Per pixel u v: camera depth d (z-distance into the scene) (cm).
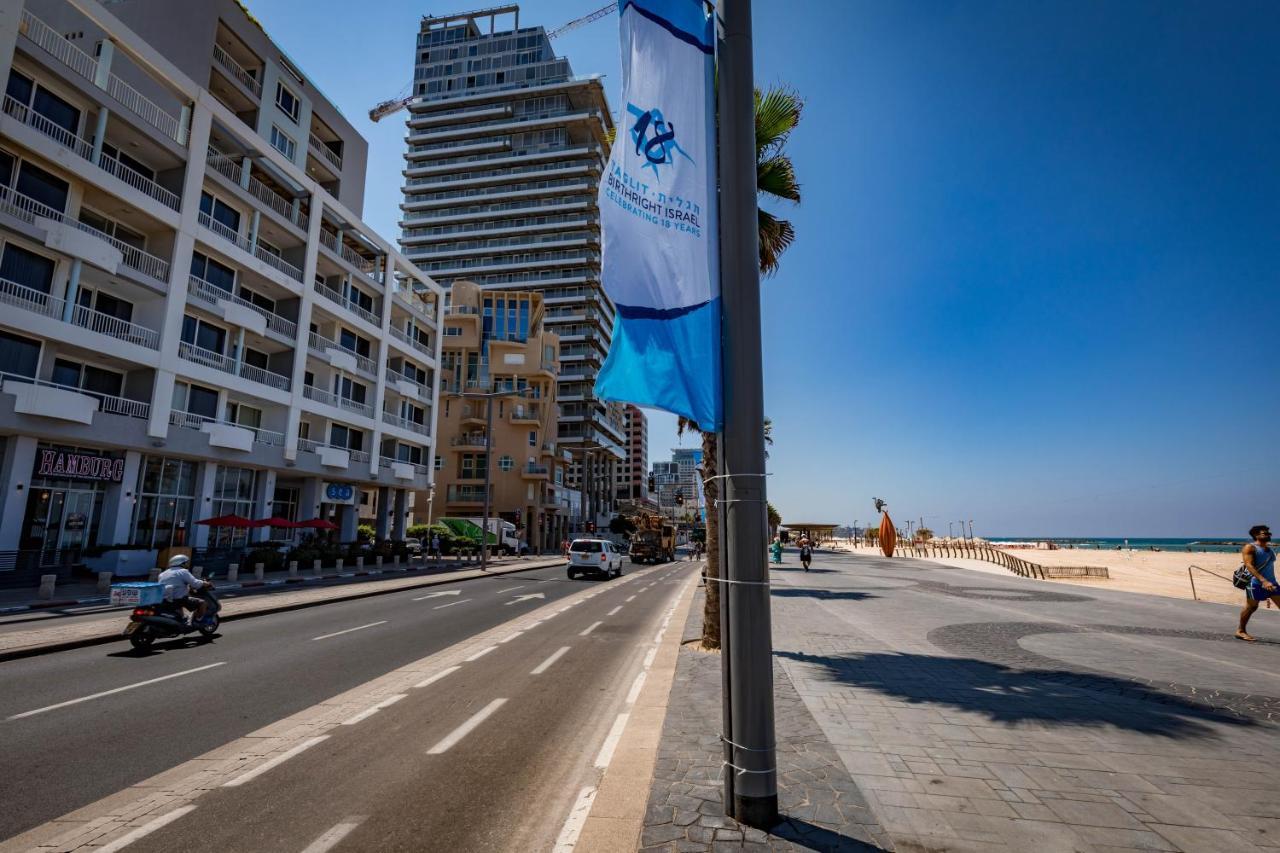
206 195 2756
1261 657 846
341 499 3697
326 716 622
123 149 2439
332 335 3659
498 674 817
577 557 2750
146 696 700
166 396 2411
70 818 391
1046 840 327
